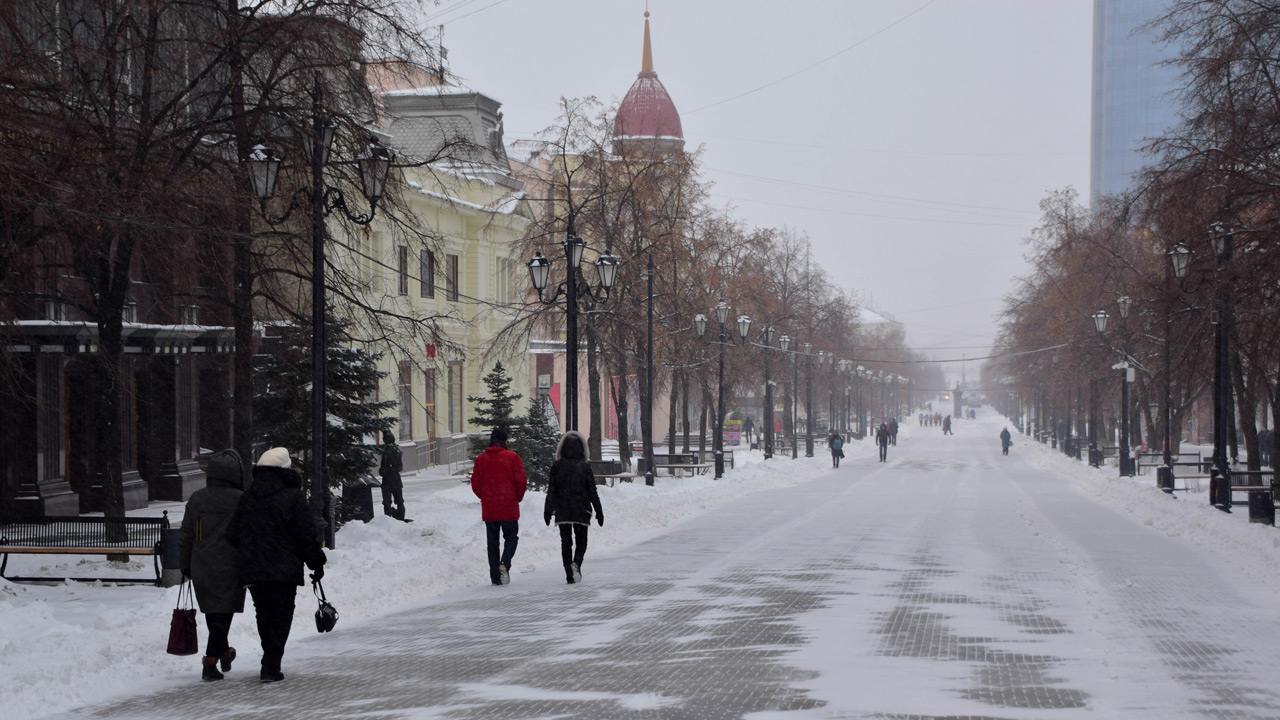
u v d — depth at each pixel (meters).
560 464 15.18
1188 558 17.83
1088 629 10.96
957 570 16.02
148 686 8.94
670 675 8.84
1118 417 70.12
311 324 20.50
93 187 15.28
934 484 42.75
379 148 18.31
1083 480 42.00
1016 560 17.36
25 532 15.84
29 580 15.20
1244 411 34.38
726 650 9.92
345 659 9.91
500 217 50.34
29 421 23.69
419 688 8.56
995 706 7.63
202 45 17.42
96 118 16.77
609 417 70.88
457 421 49.50
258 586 8.97
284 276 22.69
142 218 15.71
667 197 40.06
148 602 12.88
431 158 20.33
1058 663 9.21
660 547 19.84
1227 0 21.50
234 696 8.45
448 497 29.72
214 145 18.12
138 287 24.25
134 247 18.17
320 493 16.20
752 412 105.50
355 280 21.17
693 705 7.76
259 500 8.94
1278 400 28.61
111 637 10.11
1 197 13.95
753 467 48.28
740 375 54.09
